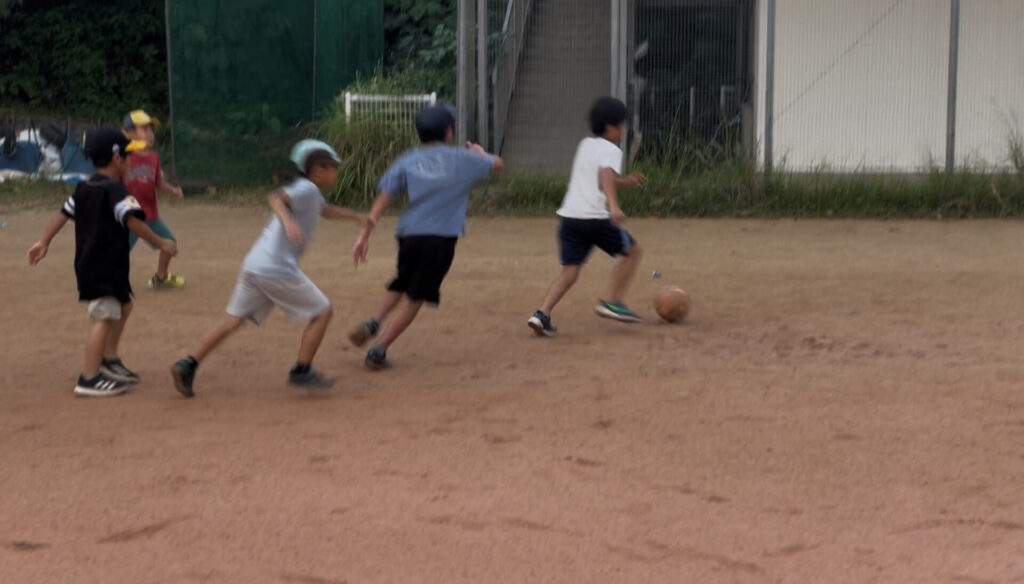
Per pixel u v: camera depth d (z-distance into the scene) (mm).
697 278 9930
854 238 12406
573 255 7605
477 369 6727
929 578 3838
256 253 5973
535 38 16219
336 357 7035
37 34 22188
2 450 5160
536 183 14570
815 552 4055
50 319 8125
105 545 4105
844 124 15281
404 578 3834
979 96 15133
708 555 4023
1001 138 15117
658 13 14742
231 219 13836
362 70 17250
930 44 15039
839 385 6301
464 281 9812
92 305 6051
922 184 14219
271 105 16297
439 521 4320
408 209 6695
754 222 13727
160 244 6070
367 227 6594
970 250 11500
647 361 6898
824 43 15133
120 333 6352
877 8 15047
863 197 14188
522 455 5090
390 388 6281
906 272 10188
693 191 14258
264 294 5977
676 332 7770
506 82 15891
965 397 6047
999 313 8344
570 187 7652
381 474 4840
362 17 17109
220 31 15773
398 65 18406
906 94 15164
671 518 4359
